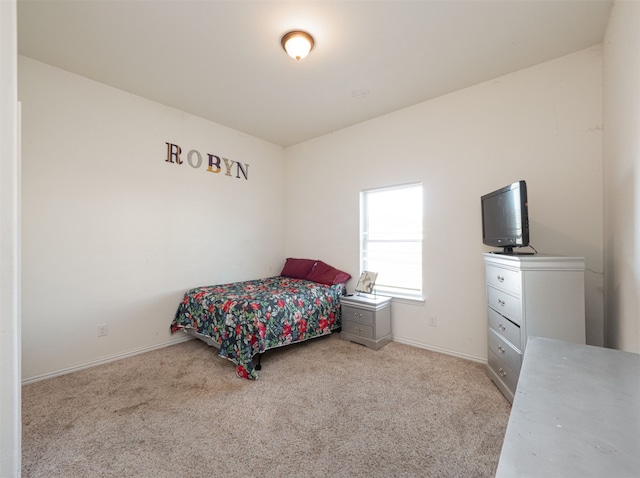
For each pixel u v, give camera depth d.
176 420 1.77
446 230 2.83
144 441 1.58
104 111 2.67
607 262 2.00
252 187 3.99
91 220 2.59
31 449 1.52
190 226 3.31
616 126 1.76
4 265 0.91
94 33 2.02
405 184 3.14
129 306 2.81
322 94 2.86
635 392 0.70
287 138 4.10
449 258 2.81
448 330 2.81
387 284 3.39
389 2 1.75
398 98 2.93
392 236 3.35
